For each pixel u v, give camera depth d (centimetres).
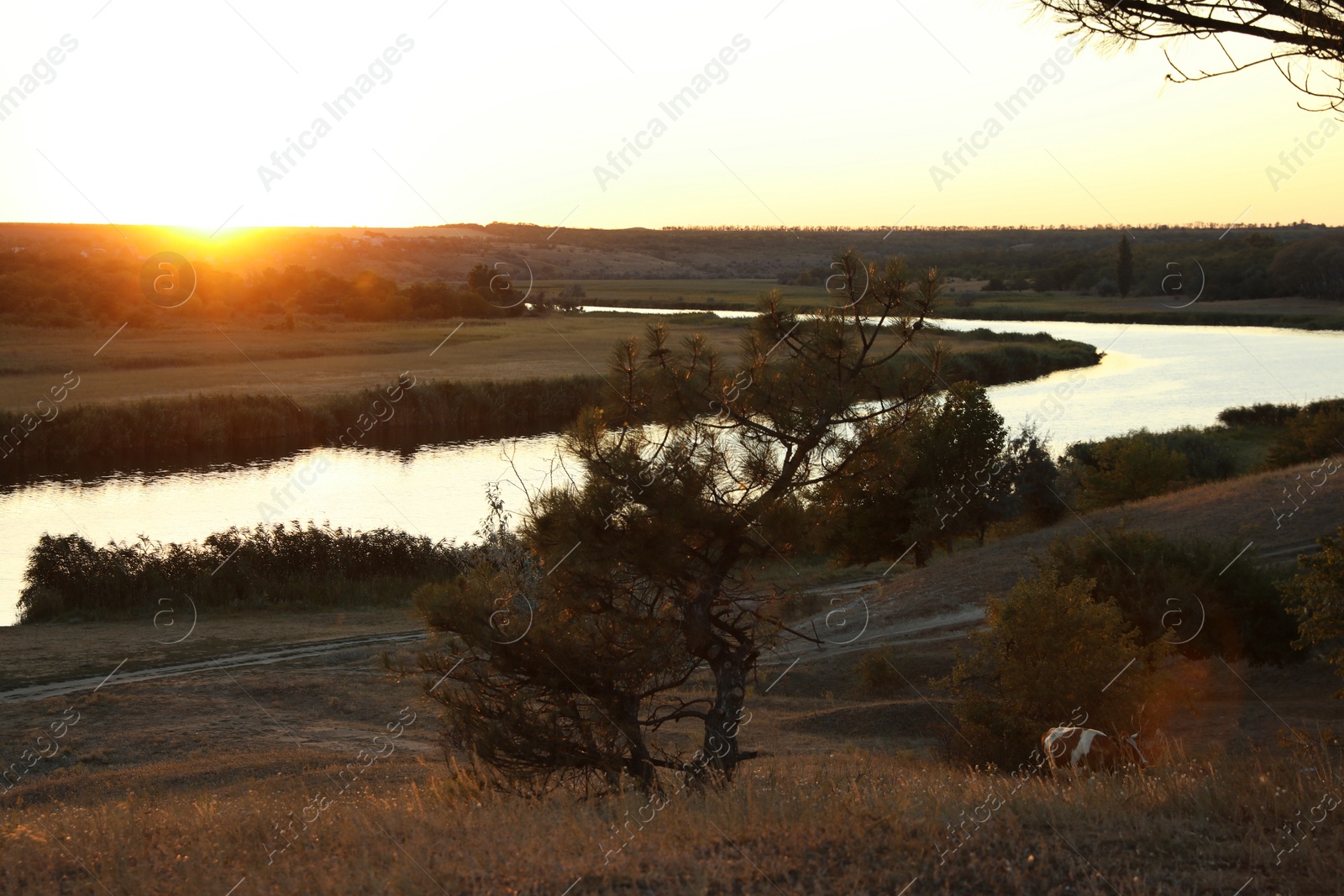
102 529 4234
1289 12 662
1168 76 705
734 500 1019
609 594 1048
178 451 6238
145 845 802
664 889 595
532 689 1056
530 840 697
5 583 3516
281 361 9250
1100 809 715
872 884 595
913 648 2439
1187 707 1761
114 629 2919
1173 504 3247
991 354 8412
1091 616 1491
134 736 1878
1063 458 4362
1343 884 565
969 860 625
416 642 2653
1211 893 567
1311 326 11494
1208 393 7325
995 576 2861
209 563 3469
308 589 3353
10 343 9462
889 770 1220
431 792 1045
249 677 2306
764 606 1091
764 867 624
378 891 602
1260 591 2009
